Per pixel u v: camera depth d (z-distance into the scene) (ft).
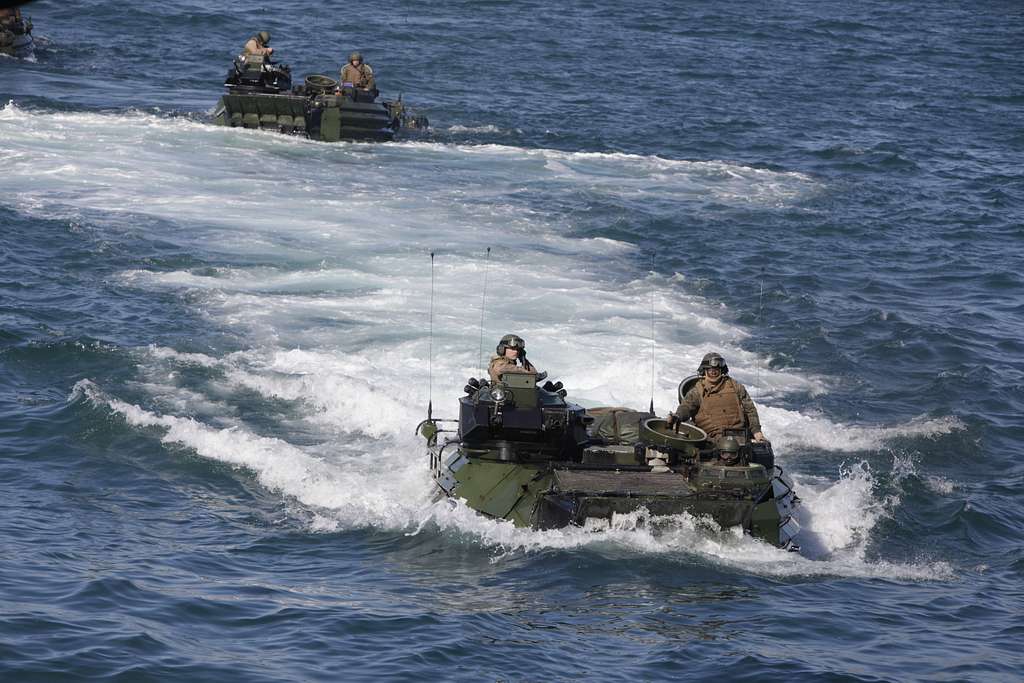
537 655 98.68
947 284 247.91
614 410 146.72
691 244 266.77
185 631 99.81
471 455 138.72
